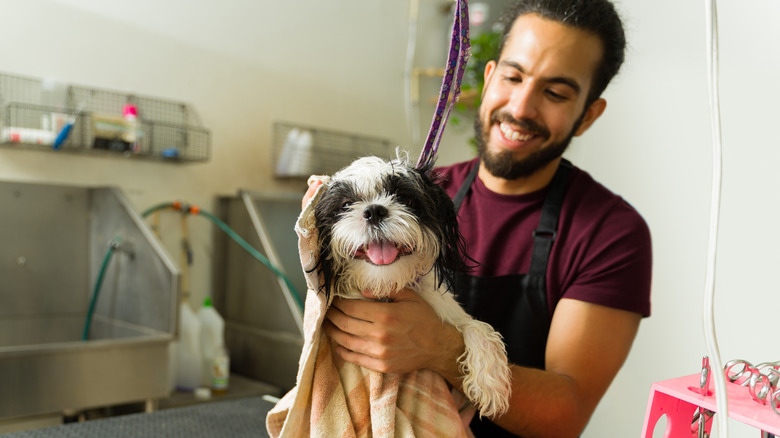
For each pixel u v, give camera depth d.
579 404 1.00
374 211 0.81
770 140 2.04
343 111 3.25
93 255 2.46
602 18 1.09
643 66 2.42
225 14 2.81
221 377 2.38
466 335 0.92
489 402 0.90
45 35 2.33
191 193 2.74
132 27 2.54
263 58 2.94
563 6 1.07
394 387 0.84
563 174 1.22
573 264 1.12
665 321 2.33
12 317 2.29
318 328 0.82
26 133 2.18
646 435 0.80
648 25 2.40
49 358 1.77
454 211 0.96
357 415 0.83
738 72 2.13
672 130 2.33
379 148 3.38
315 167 2.95
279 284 2.48
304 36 3.08
